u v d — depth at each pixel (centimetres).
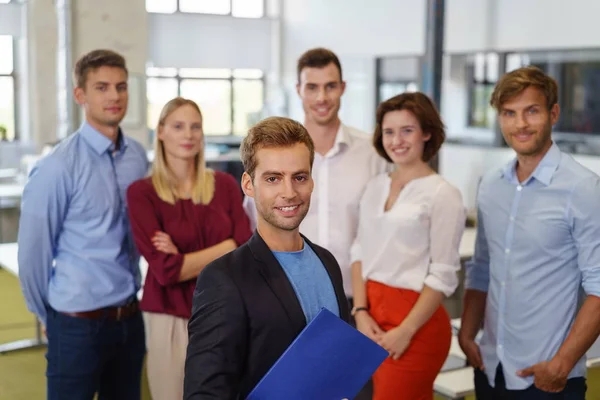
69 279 286
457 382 315
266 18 1266
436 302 277
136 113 753
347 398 170
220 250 287
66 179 281
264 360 165
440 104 896
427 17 902
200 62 1218
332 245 311
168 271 278
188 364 164
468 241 534
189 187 292
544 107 242
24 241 283
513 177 255
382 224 287
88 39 697
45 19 868
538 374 246
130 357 303
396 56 1017
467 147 896
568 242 244
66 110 704
